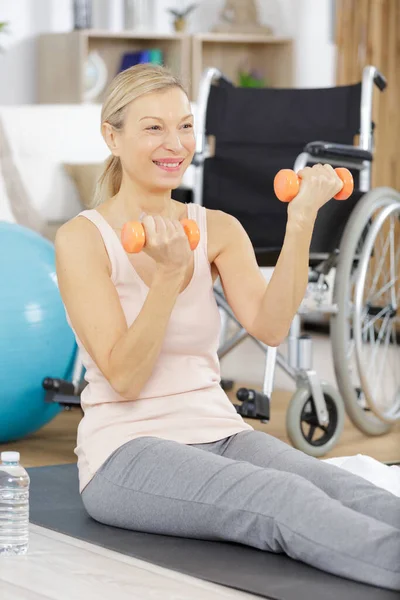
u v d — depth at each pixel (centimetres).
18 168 499
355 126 430
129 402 245
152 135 242
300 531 215
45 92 711
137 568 222
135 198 248
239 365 563
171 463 234
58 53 698
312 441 368
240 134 443
